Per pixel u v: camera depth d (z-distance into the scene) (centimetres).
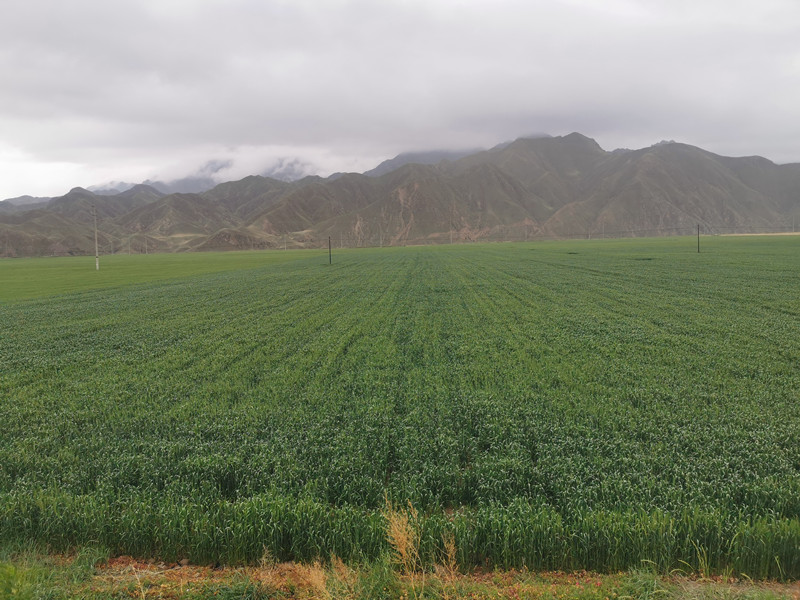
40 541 832
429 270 6762
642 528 757
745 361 1808
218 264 10488
